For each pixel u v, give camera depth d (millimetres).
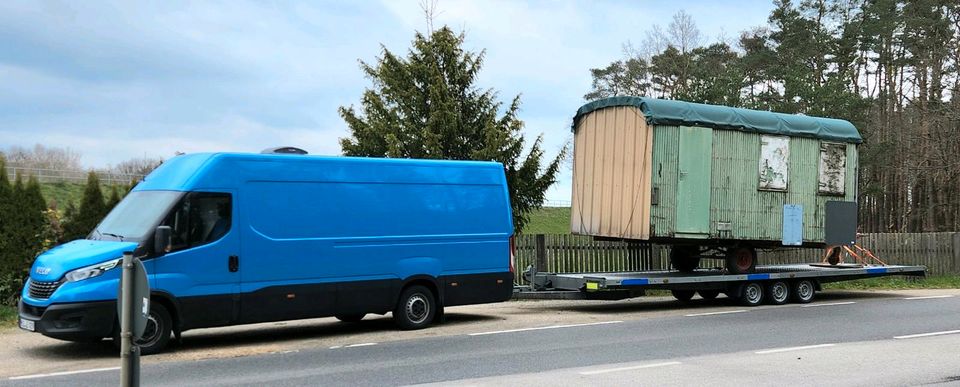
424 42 18953
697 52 43281
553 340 10992
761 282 16344
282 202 10977
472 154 18203
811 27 42375
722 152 16266
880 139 41656
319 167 11383
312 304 11133
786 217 17109
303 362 9305
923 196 43062
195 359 9547
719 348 10242
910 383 7957
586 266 18266
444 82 18516
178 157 11000
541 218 45594
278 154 11078
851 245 18578
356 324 12930
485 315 14266
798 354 9742
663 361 9227
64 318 9352
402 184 12148
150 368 8938
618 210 16188
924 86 40156
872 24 39812
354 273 11531
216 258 10336
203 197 10336
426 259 12273
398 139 18250
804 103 35969
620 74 45844
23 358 9680
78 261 9555
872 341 10883
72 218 15070
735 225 16328
